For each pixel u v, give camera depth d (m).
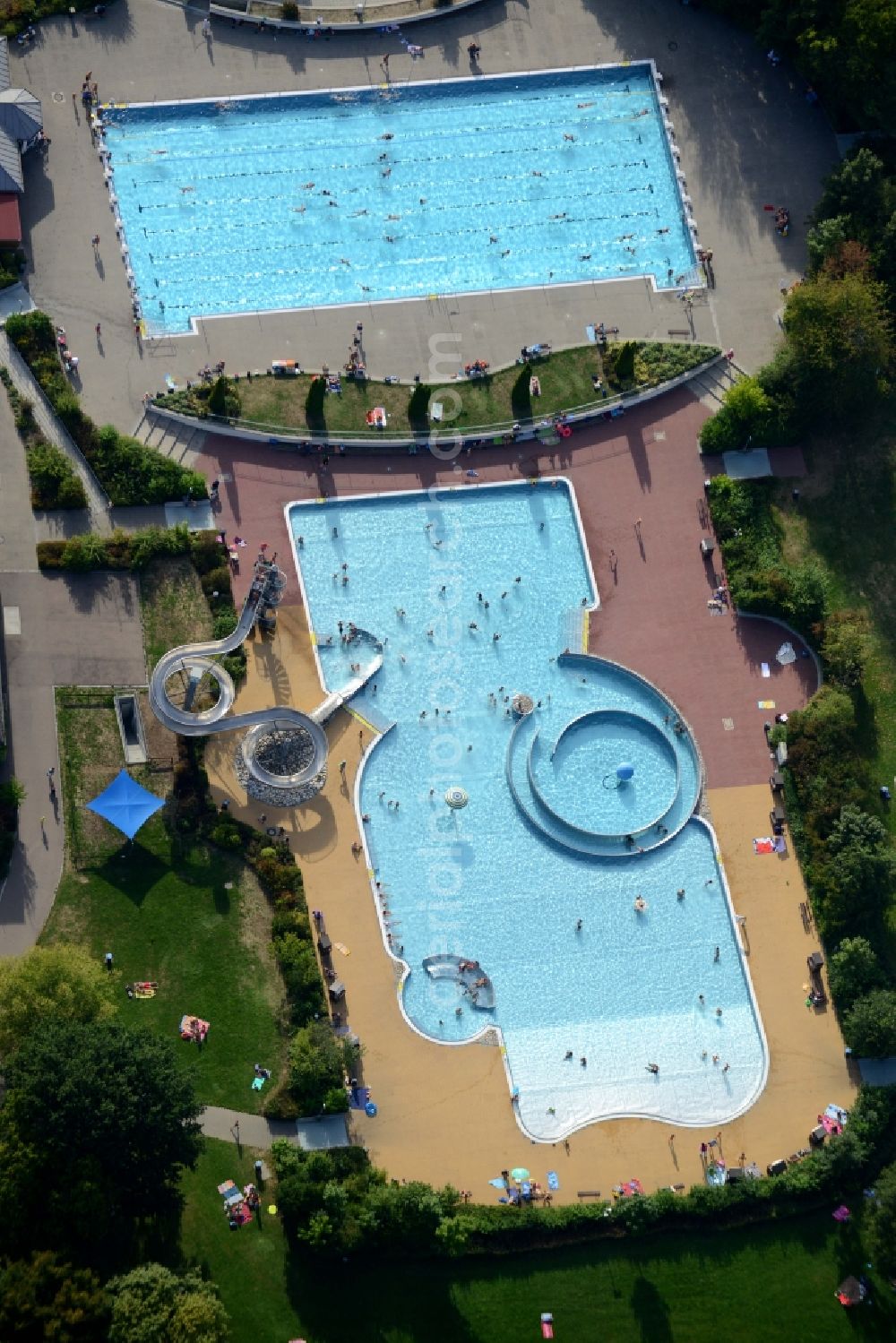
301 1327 191.50
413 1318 193.00
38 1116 181.88
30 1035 187.75
